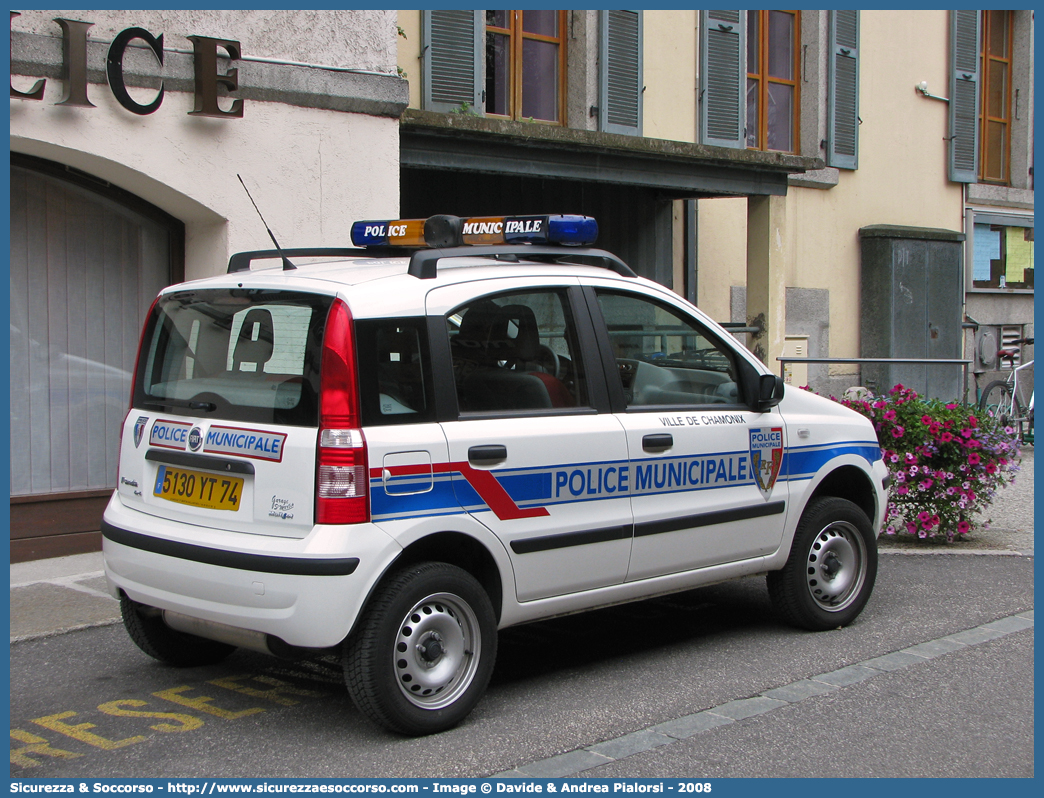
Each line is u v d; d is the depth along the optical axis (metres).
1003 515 9.33
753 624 5.93
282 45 7.62
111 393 7.60
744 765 3.94
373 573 3.95
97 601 6.19
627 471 4.82
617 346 4.96
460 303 4.42
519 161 9.01
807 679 4.94
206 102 7.13
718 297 12.68
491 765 3.92
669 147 9.80
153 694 4.73
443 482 4.19
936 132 15.20
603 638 5.68
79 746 4.12
